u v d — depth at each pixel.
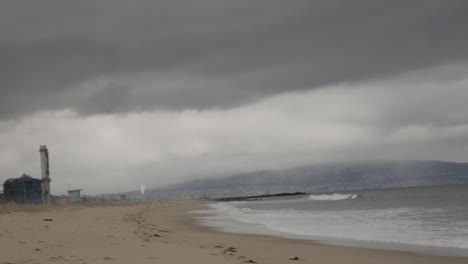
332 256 15.50
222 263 12.35
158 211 55.62
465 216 32.44
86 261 11.83
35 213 38.47
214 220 37.03
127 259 12.42
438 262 14.52
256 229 27.34
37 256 12.41
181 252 14.11
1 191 78.81
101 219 32.75
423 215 35.53
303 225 29.72
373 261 14.55
